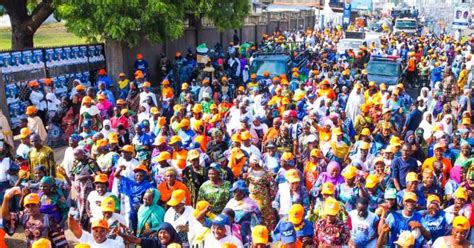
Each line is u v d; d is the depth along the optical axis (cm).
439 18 7231
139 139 1042
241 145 981
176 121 1191
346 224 680
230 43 2989
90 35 2027
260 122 1185
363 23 5153
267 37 3622
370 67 2270
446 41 3644
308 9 5875
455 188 852
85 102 1300
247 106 1280
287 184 819
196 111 1170
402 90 1489
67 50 1908
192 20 2764
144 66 2147
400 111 1392
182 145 1027
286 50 2511
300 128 1086
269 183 835
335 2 6856
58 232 743
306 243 671
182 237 704
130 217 812
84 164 883
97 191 784
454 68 2434
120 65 2100
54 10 2095
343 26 5328
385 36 3712
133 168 845
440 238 656
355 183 795
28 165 941
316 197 828
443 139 1015
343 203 782
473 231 744
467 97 1576
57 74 1862
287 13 4738
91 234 668
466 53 2861
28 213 716
